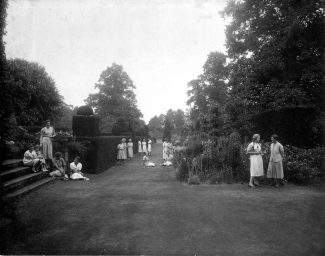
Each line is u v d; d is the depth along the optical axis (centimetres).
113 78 5075
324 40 1872
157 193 884
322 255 441
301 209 692
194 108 3869
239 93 2008
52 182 1104
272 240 500
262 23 2034
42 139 1286
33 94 2469
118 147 1911
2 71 660
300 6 1859
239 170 1123
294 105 1719
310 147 1555
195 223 588
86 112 1452
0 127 688
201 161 1138
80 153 1355
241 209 691
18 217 620
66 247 471
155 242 491
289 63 1970
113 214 651
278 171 997
